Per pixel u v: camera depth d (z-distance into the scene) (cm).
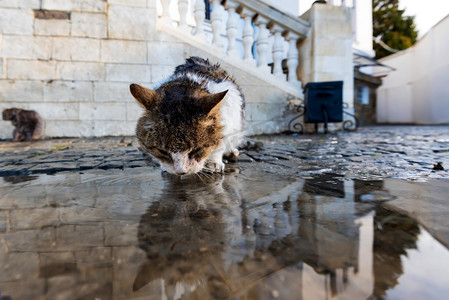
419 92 1405
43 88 602
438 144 419
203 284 71
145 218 121
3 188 180
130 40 625
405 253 86
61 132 614
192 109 208
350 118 778
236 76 688
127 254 88
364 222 113
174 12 802
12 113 563
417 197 151
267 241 96
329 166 255
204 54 662
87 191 172
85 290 69
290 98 736
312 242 95
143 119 228
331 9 731
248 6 676
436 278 73
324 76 736
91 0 602
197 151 215
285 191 168
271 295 66
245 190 171
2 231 107
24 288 70
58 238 100
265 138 587
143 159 302
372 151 354
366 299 65
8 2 577
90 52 613
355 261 82
